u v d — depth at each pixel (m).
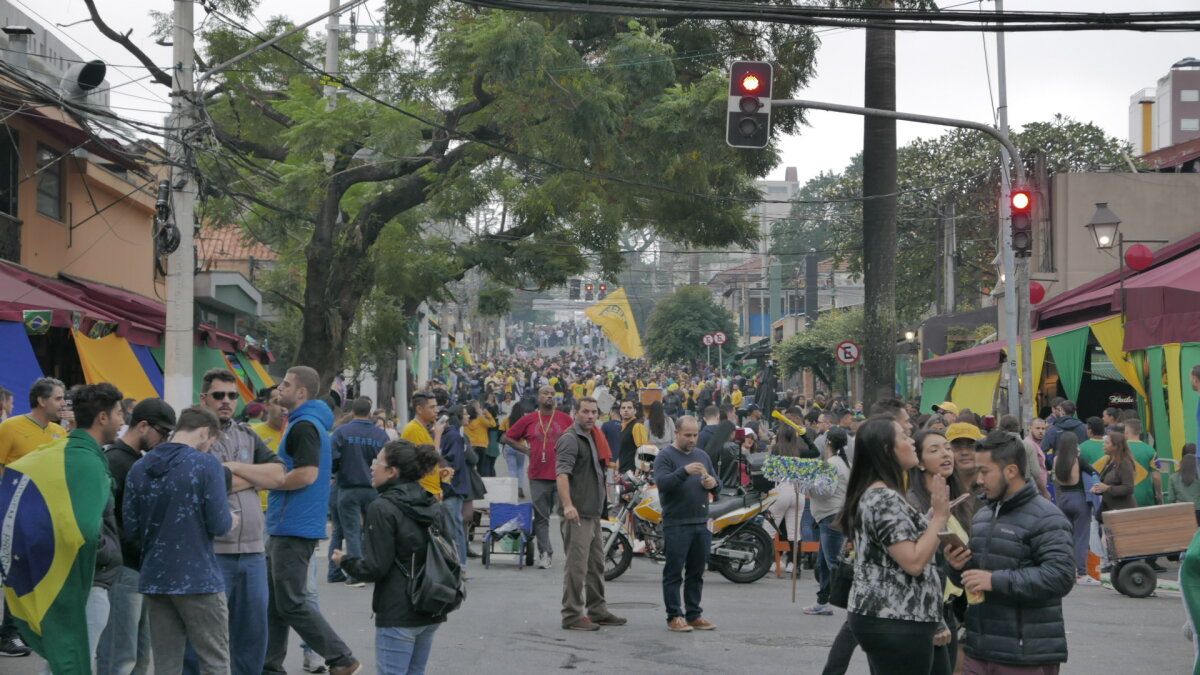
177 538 6.93
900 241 46.47
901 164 46.16
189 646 7.59
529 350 170.75
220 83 26.95
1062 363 21.97
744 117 16.53
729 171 30.12
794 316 65.56
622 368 82.69
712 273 122.31
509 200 28.14
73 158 22.12
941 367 29.81
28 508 6.89
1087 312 25.61
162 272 18.20
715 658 9.84
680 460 11.15
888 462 5.74
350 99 26.33
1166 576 15.55
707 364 71.94
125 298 20.98
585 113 24.72
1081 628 11.52
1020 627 6.02
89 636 7.17
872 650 5.65
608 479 22.12
